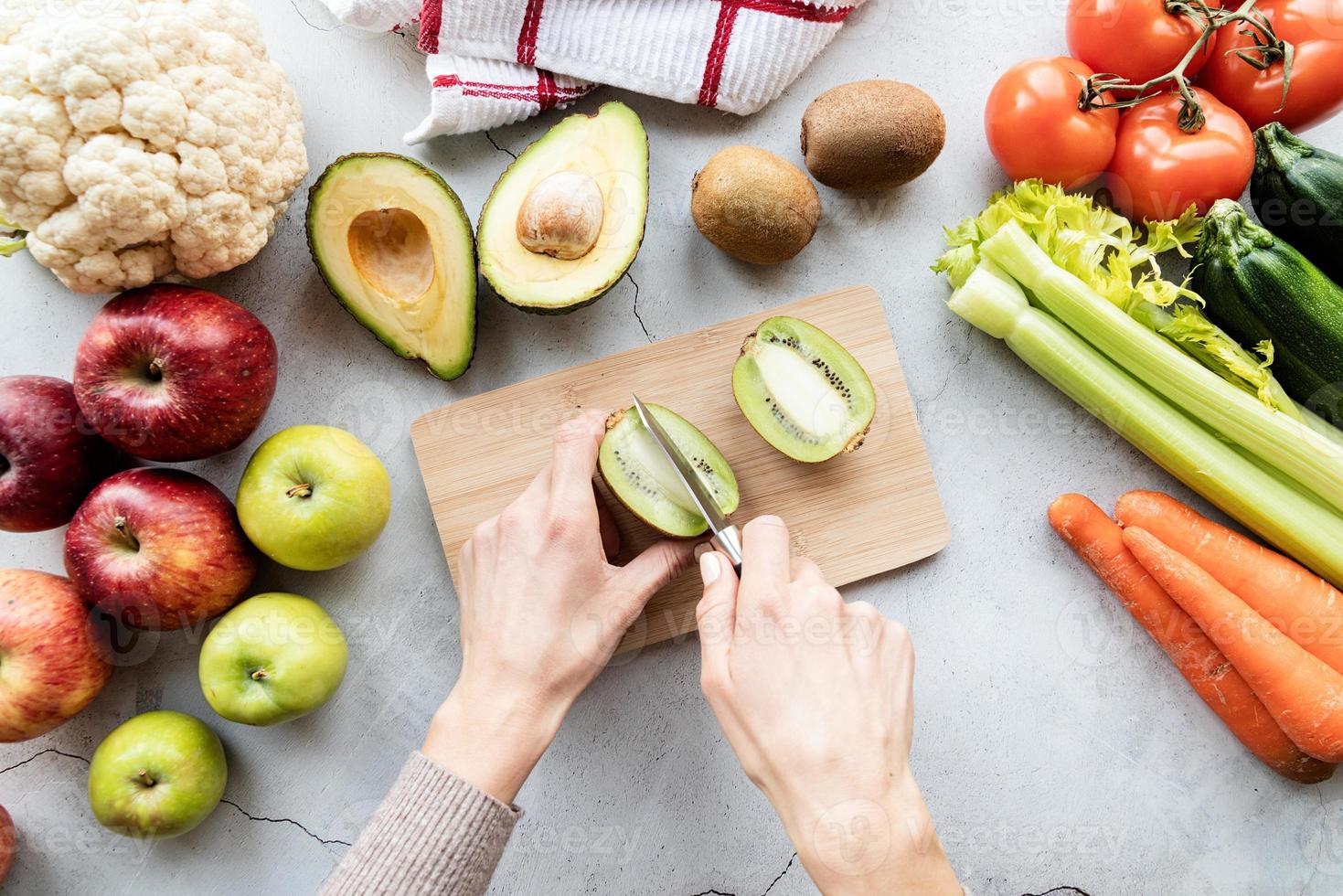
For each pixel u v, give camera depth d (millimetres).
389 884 721
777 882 1004
